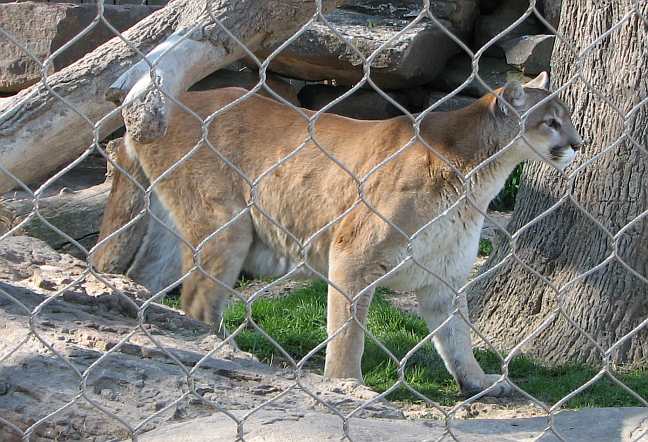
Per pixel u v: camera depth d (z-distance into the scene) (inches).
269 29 183.5
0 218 315.3
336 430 139.7
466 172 213.6
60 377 158.2
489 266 262.1
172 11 186.4
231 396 161.2
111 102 170.6
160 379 162.2
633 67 230.4
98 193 321.1
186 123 241.4
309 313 278.2
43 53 398.6
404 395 223.5
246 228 240.1
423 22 392.5
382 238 212.1
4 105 176.7
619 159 234.5
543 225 248.7
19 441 148.6
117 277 238.5
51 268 236.4
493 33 399.9
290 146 233.6
